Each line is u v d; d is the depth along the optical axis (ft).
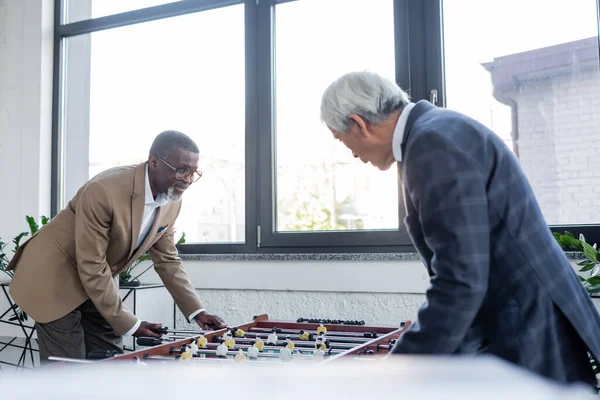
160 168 6.79
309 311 9.09
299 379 1.13
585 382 3.74
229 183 10.11
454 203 3.52
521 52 8.30
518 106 8.28
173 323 9.57
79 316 7.20
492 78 8.45
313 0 9.65
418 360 1.24
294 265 9.15
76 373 1.21
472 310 3.45
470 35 8.59
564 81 8.05
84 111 11.48
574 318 3.76
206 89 10.43
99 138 11.34
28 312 7.02
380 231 8.88
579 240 6.72
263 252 9.68
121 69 11.23
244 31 10.09
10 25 11.69
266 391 1.10
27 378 1.20
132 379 1.17
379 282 8.59
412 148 3.75
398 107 4.19
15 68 11.62
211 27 10.47
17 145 11.48
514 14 8.36
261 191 9.73
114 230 6.79
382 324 8.61
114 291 6.69
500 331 3.78
